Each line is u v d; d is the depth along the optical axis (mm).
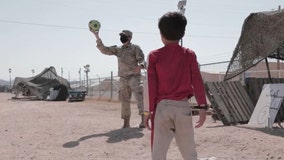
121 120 11812
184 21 3529
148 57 3602
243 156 6129
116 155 6617
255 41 9938
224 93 10156
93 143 7637
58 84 31672
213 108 9859
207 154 6402
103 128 9672
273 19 9484
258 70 21109
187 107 3545
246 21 10156
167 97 3523
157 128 3537
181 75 3529
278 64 21812
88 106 20219
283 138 7125
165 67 3512
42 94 32156
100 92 34094
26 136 8781
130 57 9242
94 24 9047
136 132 8422
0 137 8703
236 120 9758
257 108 9281
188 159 3578
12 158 6531
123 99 9570
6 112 16500
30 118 13062
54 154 6805
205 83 10055
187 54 3559
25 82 33562
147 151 6852
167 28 3484
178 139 3609
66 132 9164
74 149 7188
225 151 6488
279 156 5977
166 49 3566
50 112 15797
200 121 3467
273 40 9445
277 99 8898
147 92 3576
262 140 6906
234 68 10719
